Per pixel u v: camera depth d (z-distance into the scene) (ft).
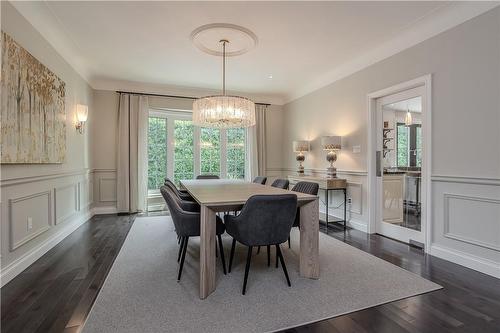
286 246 10.82
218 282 7.55
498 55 7.88
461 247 8.87
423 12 9.02
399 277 7.86
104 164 16.94
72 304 6.37
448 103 9.23
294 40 11.06
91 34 10.59
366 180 12.98
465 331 5.40
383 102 12.32
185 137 19.35
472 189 8.55
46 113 9.78
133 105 17.16
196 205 9.49
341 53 12.44
